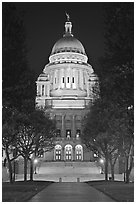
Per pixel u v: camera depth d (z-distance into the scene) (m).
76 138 139.12
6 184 51.59
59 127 146.12
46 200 26.34
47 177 89.50
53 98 157.25
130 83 24.94
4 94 26.84
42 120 66.94
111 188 40.91
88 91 159.75
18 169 104.94
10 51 25.47
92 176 91.06
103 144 66.56
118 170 105.44
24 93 28.27
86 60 174.12
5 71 25.50
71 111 146.50
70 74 165.25
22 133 62.97
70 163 115.81
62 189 42.75
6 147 56.69
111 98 29.09
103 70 27.03
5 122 42.78
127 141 57.41
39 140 72.06
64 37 178.50
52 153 135.50
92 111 62.34
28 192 34.28
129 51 24.55
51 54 175.62
